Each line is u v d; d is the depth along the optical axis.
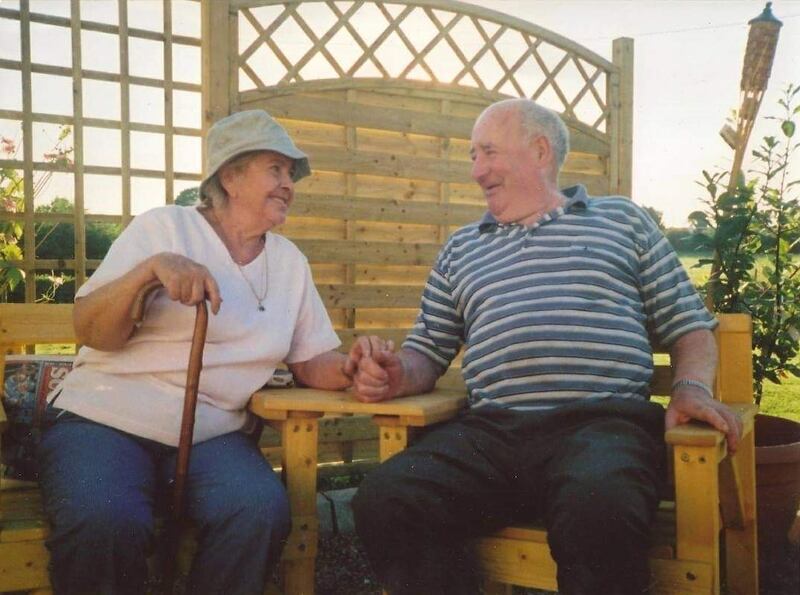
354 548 3.46
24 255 3.95
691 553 1.86
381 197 4.55
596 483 1.83
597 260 2.28
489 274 2.38
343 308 4.47
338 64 4.36
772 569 2.93
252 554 2.05
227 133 2.38
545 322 2.24
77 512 1.91
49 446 2.13
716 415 1.92
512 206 2.43
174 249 2.30
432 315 2.54
